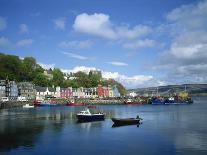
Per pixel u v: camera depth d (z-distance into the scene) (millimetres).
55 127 93125
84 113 112500
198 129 89438
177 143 68312
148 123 105000
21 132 82875
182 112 158125
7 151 60844
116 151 61219
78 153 59656
